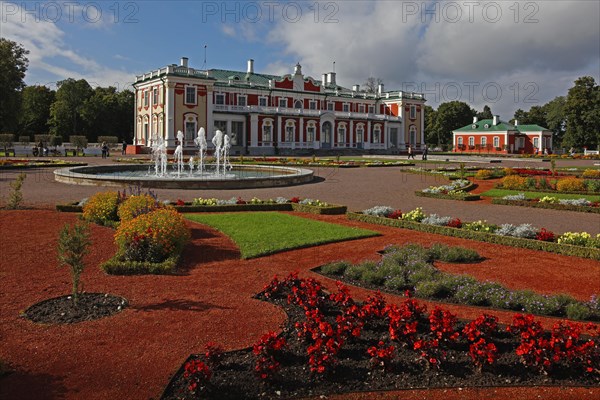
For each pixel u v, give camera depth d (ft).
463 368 17.89
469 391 16.71
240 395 16.12
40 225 41.04
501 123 268.21
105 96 264.31
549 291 27.43
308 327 19.27
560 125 309.63
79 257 23.31
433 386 16.92
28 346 19.21
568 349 17.62
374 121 240.73
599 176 94.94
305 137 219.00
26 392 16.06
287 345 19.06
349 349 19.10
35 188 68.28
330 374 17.22
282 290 25.41
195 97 187.83
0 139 185.26
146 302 24.25
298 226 43.86
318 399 16.16
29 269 29.84
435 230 42.73
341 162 141.49
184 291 26.09
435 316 19.29
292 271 30.63
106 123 262.26
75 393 16.07
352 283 28.40
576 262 33.47
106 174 91.97
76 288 23.34
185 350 18.99
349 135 233.96
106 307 23.43
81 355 18.53
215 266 31.48
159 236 31.42
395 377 17.34
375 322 20.88
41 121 266.77
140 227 31.63
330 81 257.55
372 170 121.70
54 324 21.34
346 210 53.98
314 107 230.68
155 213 33.96
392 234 42.27
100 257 32.71
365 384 16.96
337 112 226.79
